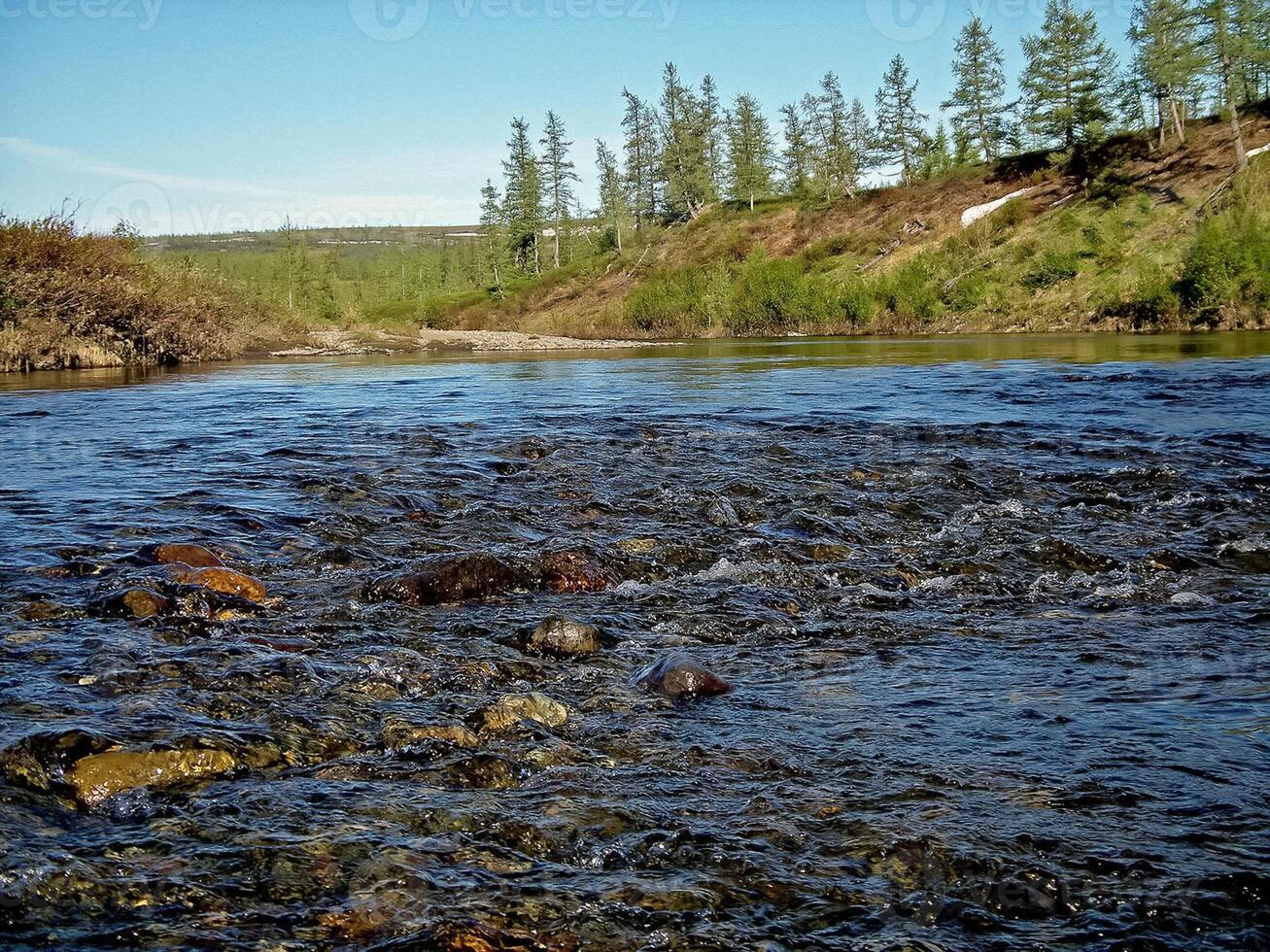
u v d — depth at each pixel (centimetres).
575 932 240
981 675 416
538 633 459
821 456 967
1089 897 253
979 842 277
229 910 245
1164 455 937
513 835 285
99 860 265
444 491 807
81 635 445
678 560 616
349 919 242
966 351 2598
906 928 243
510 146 8275
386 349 3469
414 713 373
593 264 7231
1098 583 559
